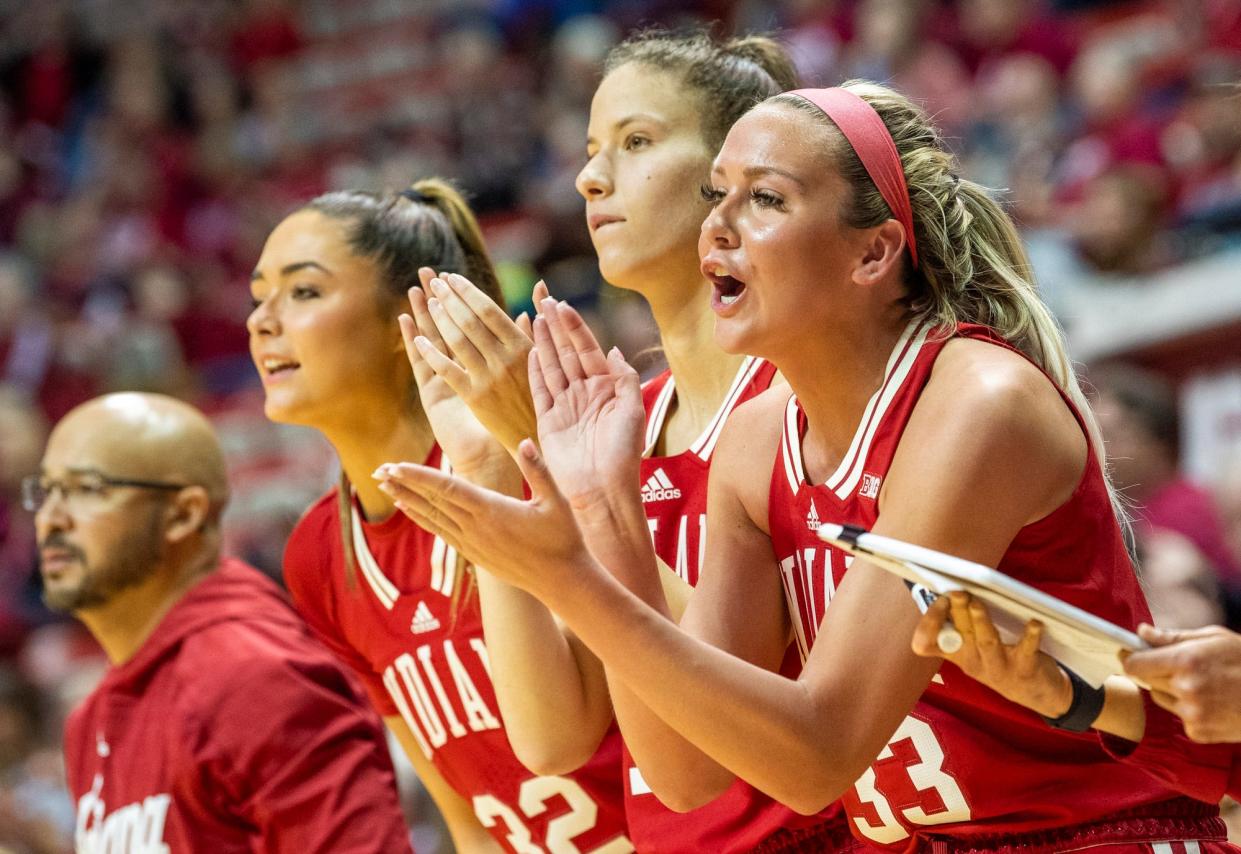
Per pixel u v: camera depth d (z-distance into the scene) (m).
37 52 41.88
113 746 10.27
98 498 10.70
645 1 36.09
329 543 9.43
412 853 9.80
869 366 6.40
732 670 5.68
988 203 6.79
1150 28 29.12
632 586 6.16
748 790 7.64
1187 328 19.16
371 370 8.80
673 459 8.08
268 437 28.30
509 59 37.34
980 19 29.53
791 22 32.88
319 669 9.98
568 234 25.09
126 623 10.81
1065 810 6.34
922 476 5.95
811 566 6.57
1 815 15.88
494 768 8.77
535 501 5.61
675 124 8.23
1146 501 14.84
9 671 19.91
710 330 8.23
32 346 32.38
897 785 6.57
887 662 5.78
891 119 6.59
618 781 8.52
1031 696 5.56
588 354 6.44
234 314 33.47
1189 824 6.43
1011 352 6.20
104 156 39.00
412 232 9.01
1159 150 24.14
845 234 6.26
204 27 42.53
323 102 40.66
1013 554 6.08
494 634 7.12
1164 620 11.60
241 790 9.77
